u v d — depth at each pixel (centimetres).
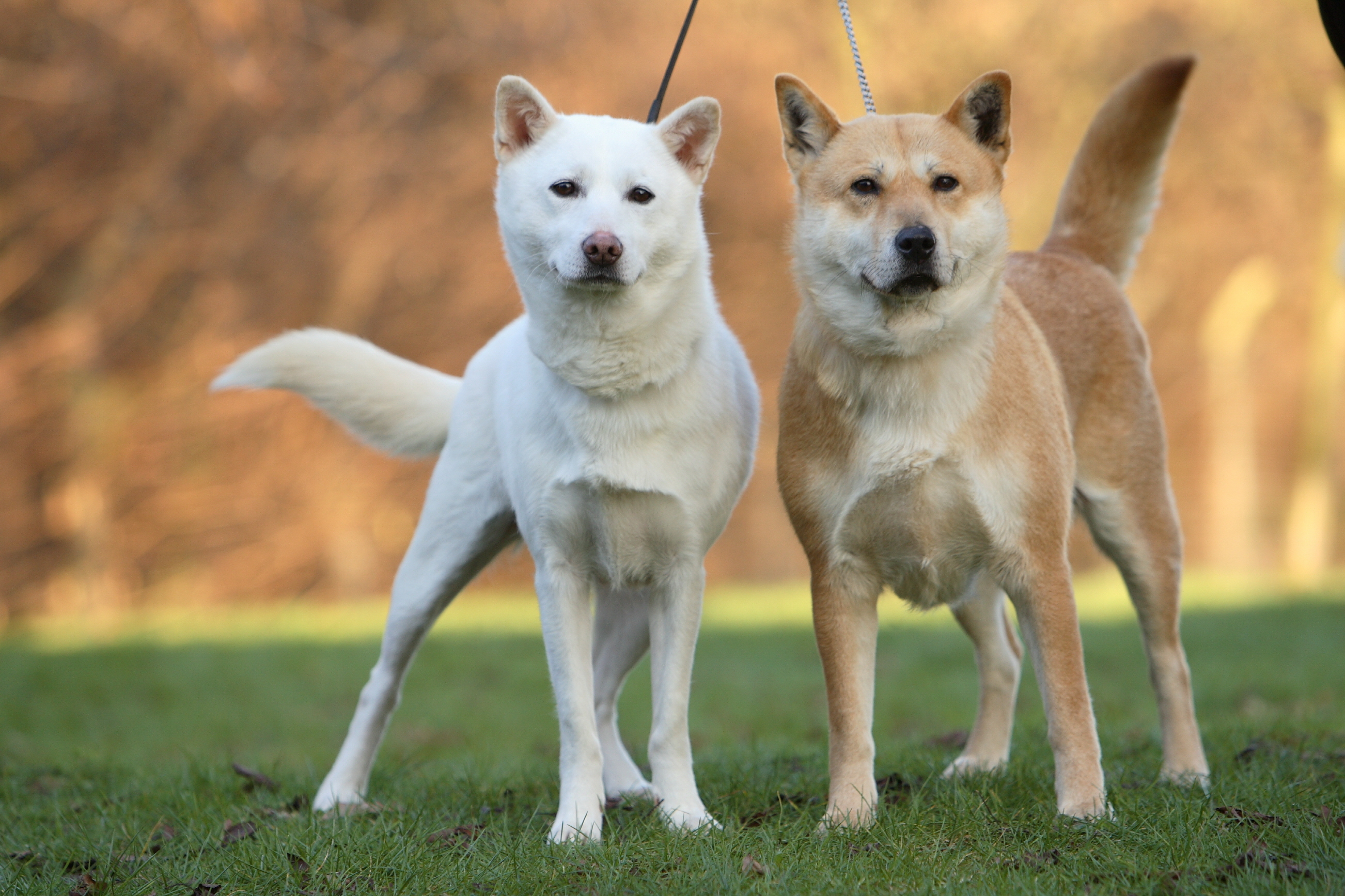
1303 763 586
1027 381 524
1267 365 3322
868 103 607
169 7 2005
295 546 2438
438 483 611
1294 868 418
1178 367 3111
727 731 914
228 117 2147
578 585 541
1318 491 2616
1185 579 2511
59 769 726
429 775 692
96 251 2205
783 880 430
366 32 2175
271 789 664
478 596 2636
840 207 520
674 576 539
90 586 2256
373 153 2244
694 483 530
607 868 446
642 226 520
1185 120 2362
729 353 573
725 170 2375
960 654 1278
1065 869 439
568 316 513
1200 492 3170
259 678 1266
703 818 516
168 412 2328
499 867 455
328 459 2453
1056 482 518
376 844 488
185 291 2308
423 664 1311
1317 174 2472
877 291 506
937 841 468
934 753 677
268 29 2080
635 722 995
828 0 2217
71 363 2214
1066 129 2270
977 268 515
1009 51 2206
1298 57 2266
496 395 583
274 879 457
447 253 2359
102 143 2136
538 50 2253
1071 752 500
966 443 508
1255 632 1336
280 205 2245
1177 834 455
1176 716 582
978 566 530
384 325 2398
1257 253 2686
